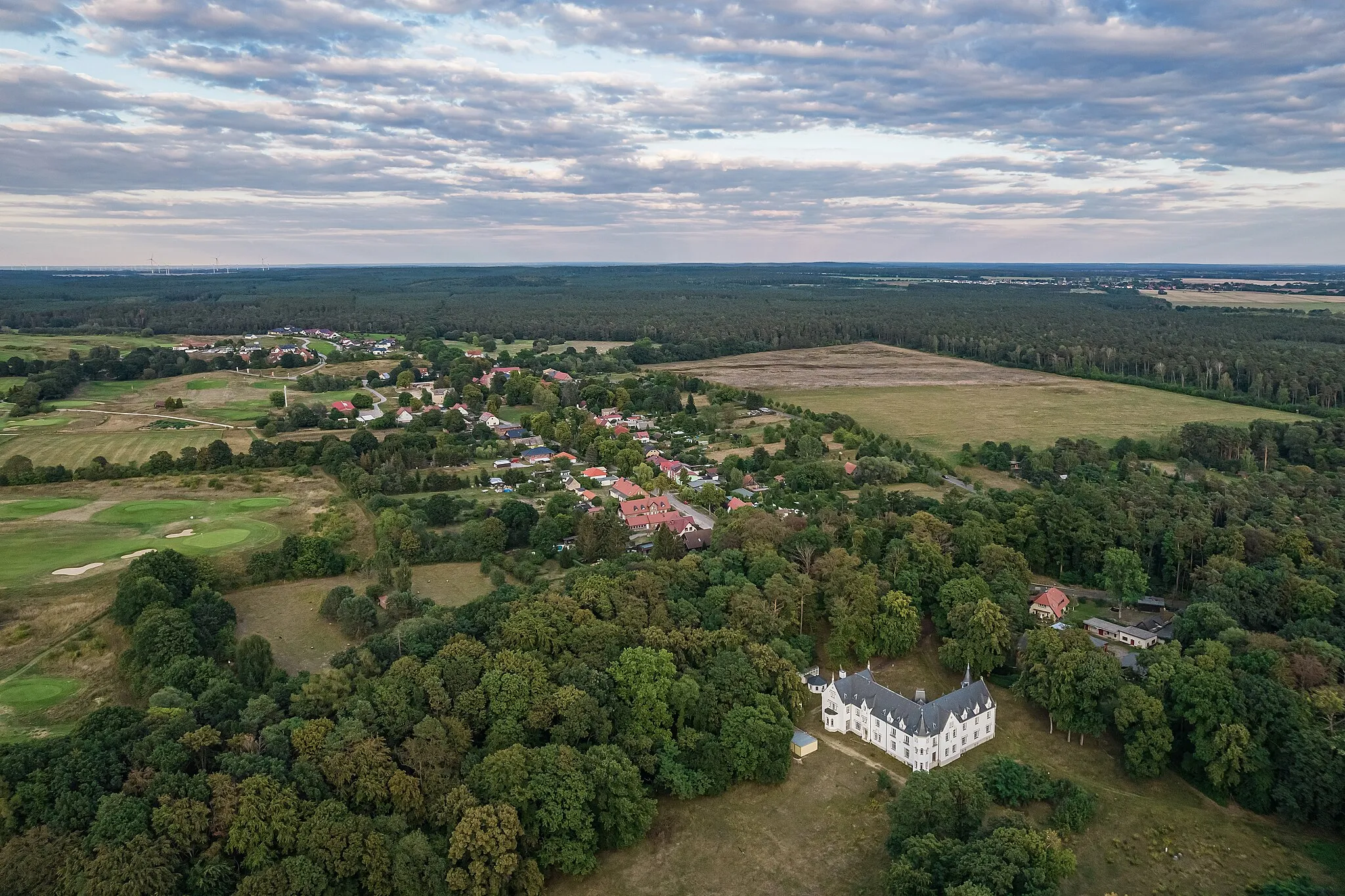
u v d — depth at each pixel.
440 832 100.06
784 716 120.56
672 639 131.38
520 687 117.25
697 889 100.06
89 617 142.88
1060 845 96.88
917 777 105.12
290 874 88.75
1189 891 99.25
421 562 181.38
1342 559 158.88
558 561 181.12
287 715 112.25
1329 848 105.69
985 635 139.75
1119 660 134.62
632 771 107.44
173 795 93.56
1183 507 184.75
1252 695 116.81
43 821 89.94
